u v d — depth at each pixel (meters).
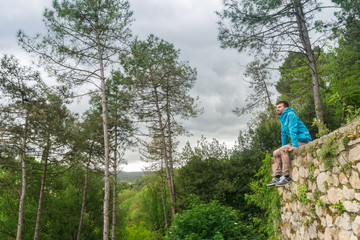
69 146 17.81
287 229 5.34
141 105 20.55
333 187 3.33
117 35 14.45
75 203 23.20
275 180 5.18
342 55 16.44
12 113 15.56
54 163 18.67
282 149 5.01
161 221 29.22
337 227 3.23
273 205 6.20
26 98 16.39
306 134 4.72
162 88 20.59
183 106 20.80
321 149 3.53
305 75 18.08
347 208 2.99
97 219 24.00
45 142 17.19
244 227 9.77
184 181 18.67
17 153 15.99
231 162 18.28
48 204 21.27
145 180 29.19
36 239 17.58
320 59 18.47
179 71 19.66
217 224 9.25
